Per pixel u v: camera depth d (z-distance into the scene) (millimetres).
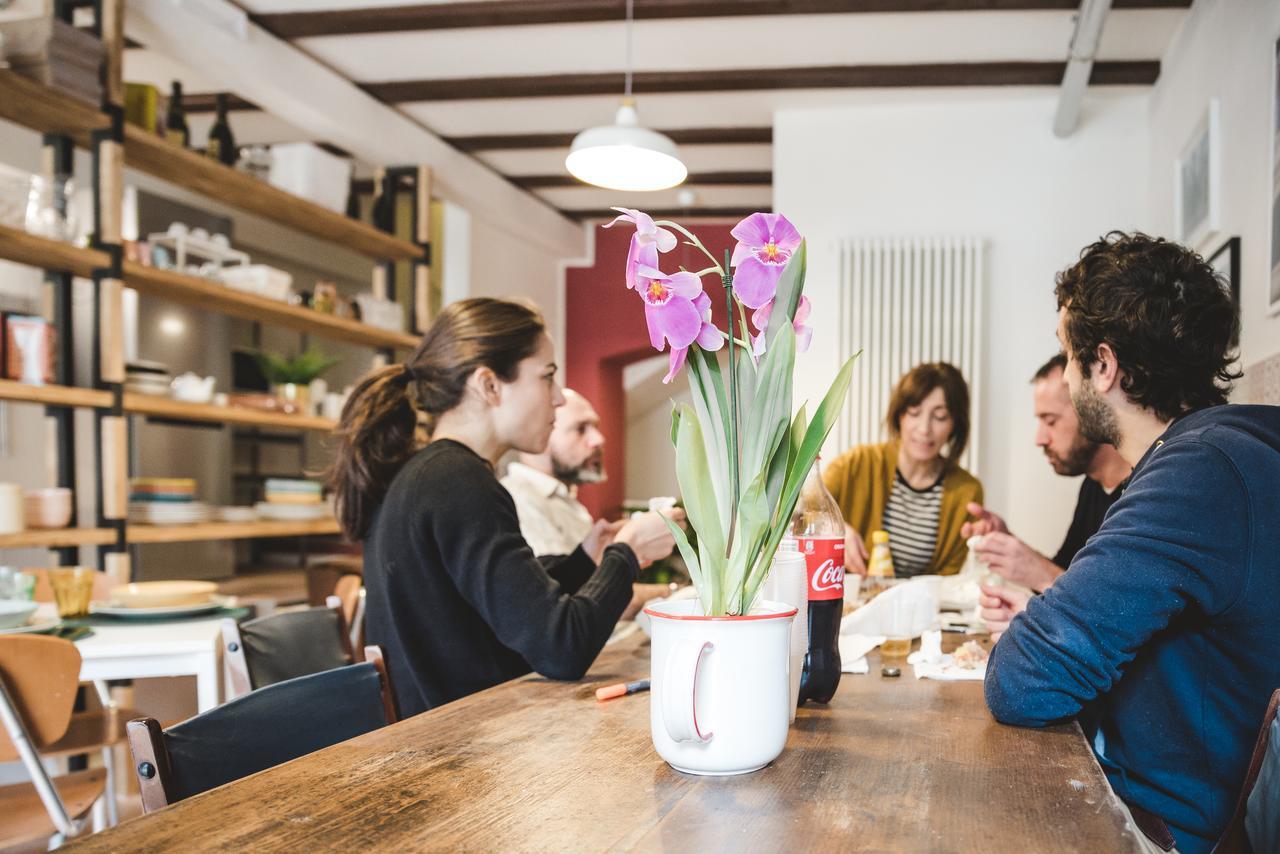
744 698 818
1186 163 3291
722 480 864
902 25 3639
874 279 4312
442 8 3580
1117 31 3570
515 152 5203
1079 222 4188
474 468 1398
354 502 1499
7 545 2572
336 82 4109
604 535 1770
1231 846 917
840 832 695
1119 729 1089
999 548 1611
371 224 4730
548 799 767
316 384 4215
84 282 3037
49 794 1684
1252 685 1000
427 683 1375
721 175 5574
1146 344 1180
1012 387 4227
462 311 1566
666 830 698
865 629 1476
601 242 6777
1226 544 963
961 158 4312
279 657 1501
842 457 3098
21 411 4469
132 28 3170
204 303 3562
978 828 704
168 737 892
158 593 2223
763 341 847
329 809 741
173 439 4629
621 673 1321
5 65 2600
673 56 3986
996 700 1020
